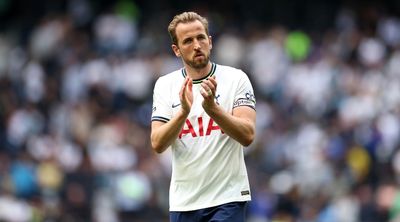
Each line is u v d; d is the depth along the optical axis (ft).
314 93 130.82
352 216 103.09
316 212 103.60
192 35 49.11
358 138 120.37
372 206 103.45
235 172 49.98
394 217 102.58
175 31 49.49
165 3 159.02
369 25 149.07
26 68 142.82
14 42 155.22
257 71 136.67
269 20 157.99
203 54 49.19
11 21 163.12
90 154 117.29
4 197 102.89
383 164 115.75
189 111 47.73
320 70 133.59
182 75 50.98
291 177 110.73
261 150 118.62
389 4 153.99
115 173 110.42
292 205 104.78
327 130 121.49
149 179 109.91
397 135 121.80
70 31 150.10
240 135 48.14
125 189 107.65
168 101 50.78
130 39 145.28
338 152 116.67
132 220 107.04
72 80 137.18
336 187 108.78
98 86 134.10
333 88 130.93
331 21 156.35
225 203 49.62
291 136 122.21
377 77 132.26
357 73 133.69
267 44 140.77
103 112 129.80
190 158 49.98
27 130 128.67
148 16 156.25
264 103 128.98
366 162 116.57
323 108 128.98
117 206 107.14
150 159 114.62
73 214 106.52
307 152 116.47
